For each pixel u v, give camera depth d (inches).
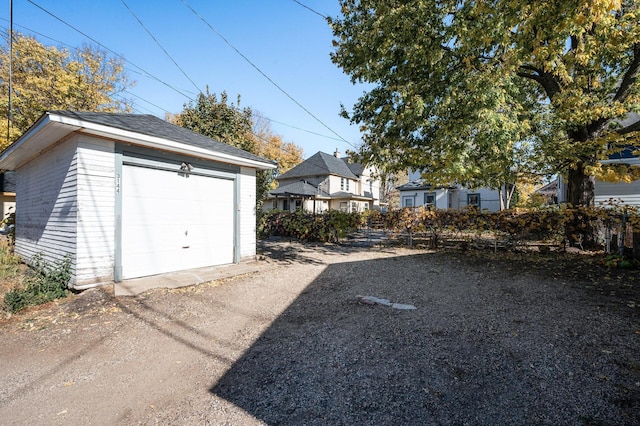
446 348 117.1
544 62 216.7
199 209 277.9
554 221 313.9
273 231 596.1
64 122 184.4
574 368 99.4
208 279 238.2
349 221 490.0
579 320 139.9
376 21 303.6
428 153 327.3
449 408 81.6
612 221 281.0
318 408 83.7
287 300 189.8
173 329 145.8
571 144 285.7
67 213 214.1
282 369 106.1
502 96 244.7
